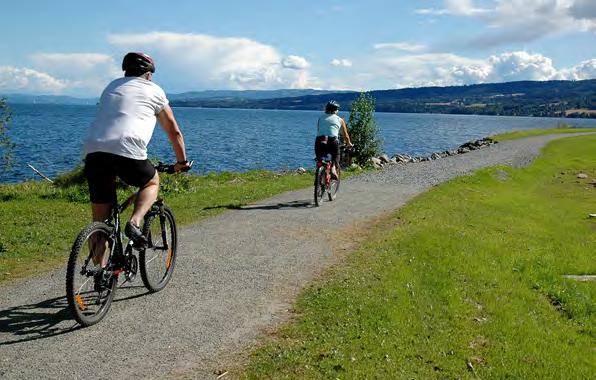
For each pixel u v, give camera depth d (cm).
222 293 627
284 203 1309
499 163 2841
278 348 481
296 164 4194
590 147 4153
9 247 827
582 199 2041
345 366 453
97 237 514
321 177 1283
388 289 654
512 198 1800
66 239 897
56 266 731
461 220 1233
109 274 527
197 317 549
